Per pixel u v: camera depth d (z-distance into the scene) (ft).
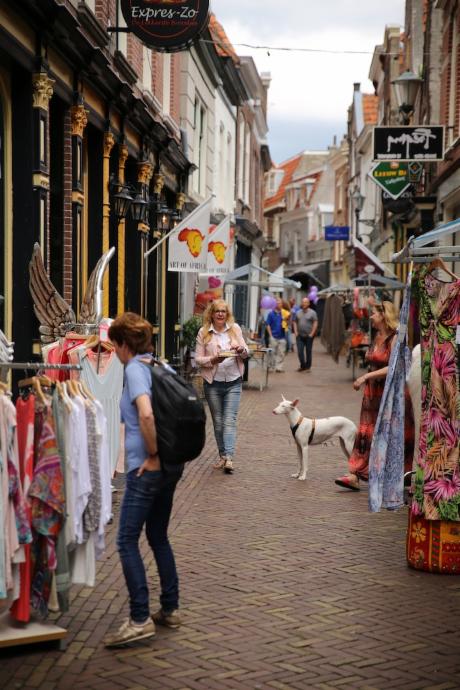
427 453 20.86
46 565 15.93
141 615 16.11
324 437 31.58
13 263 30.76
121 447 28.35
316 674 14.98
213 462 34.68
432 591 19.39
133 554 16.22
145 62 53.47
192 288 73.92
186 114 68.54
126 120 46.01
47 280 26.43
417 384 25.61
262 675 14.90
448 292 21.17
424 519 20.75
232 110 99.91
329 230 148.25
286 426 44.86
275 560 21.39
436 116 69.21
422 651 16.02
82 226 40.91
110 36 42.04
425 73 71.77
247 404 53.88
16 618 16.11
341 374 77.97
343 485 29.66
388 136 58.29
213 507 26.86
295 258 226.17
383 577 20.31
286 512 26.43
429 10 69.46
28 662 15.37
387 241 104.94
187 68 67.92
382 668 15.26
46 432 15.66
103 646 16.06
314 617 17.61
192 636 16.56
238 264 114.93
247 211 118.73
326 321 93.71
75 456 16.30
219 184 92.43
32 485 15.55
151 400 16.15
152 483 16.21
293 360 98.22
